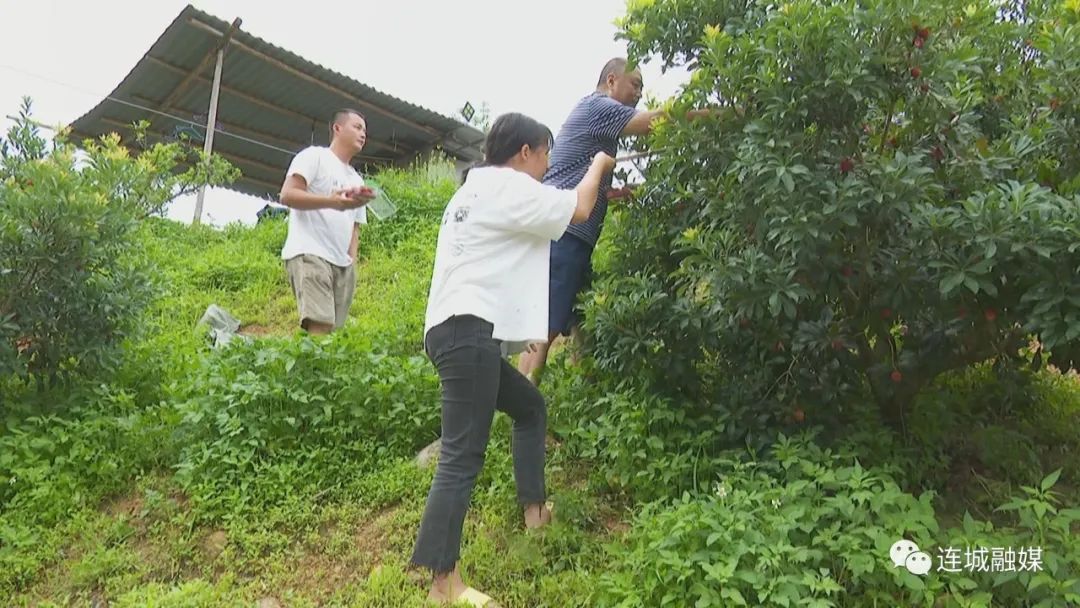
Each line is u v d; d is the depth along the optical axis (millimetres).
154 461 3500
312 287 4562
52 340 3844
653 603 2389
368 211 8336
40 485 3178
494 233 2584
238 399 3488
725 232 2920
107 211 3893
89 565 2826
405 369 3867
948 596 2289
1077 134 2889
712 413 3344
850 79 2596
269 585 2746
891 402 3322
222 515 3086
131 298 4145
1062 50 2832
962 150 2963
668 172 3316
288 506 3113
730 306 2889
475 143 12688
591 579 2641
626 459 3217
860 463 2965
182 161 10680
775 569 2305
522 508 3074
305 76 10047
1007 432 3400
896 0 2590
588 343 3883
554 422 3723
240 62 9664
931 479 3160
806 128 2838
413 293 6367
